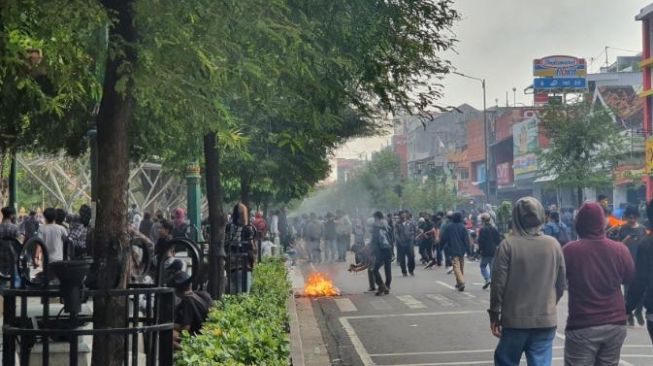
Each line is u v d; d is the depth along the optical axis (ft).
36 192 165.58
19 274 18.37
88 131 34.91
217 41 18.97
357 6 27.14
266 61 22.33
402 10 28.19
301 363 36.24
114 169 17.47
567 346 24.57
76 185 142.10
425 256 116.26
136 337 16.84
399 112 29.99
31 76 25.89
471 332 49.78
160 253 18.81
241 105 32.09
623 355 39.81
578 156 132.36
